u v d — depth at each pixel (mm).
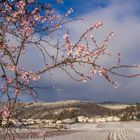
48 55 6113
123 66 5867
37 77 6277
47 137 82312
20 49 6250
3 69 6105
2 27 6449
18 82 6145
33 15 6660
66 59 6047
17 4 6582
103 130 154125
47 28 6500
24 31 6438
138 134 117188
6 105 6027
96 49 6078
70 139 83250
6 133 6051
